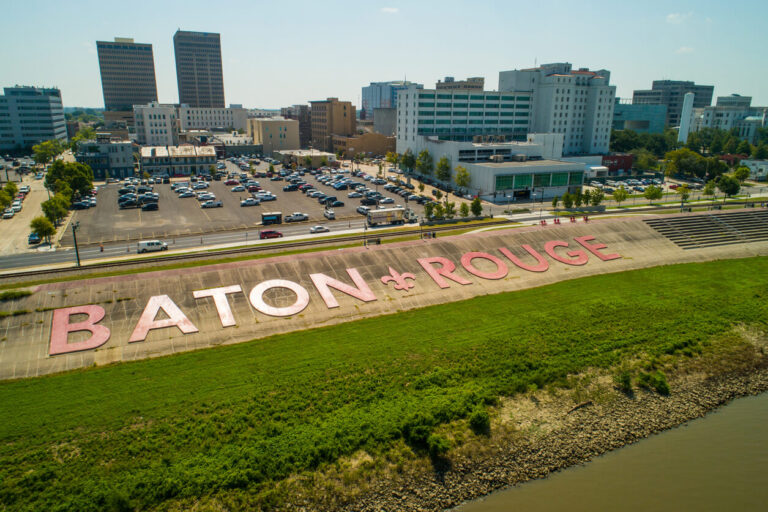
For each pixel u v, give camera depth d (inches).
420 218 4616.1
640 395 2012.8
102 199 5531.5
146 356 2074.3
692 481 1576.0
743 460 1678.2
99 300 2322.8
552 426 1807.3
